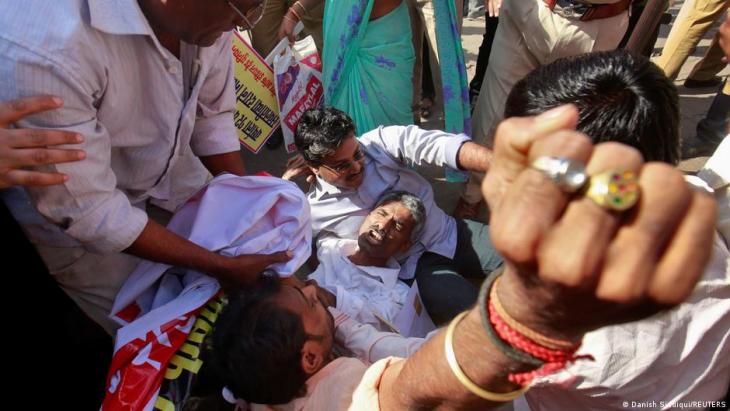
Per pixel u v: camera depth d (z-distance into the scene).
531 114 0.97
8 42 0.98
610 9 2.13
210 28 1.16
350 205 2.13
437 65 2.86
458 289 2.08
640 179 0.41
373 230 1.99
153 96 1.28
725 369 1.00
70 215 1.14
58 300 1.39
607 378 0.93
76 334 1.46
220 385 1.33
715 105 2.96
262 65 2.52
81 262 1.45
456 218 2.59
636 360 0.92
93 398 1.52
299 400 1.07
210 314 1.35
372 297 1.97
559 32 2.18
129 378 1.20
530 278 0.47
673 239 0.42
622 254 0.42
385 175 2.10
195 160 1.71
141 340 1.25
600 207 0.41
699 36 3.14
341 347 1.37
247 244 1.37
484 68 3.42
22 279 1.28
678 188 0.41
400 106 2.52
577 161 0.42
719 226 0.98
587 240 0.41
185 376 1.26
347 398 0.98
